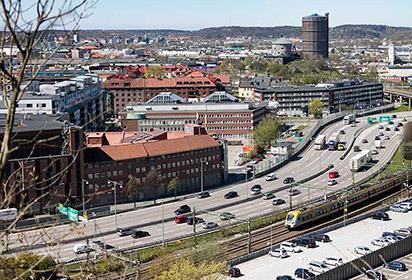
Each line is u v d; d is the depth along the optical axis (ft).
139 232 492.95
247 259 394.52
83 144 577.02
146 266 386.73
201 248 411.54
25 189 73.77
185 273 330.75
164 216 554.87
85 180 577.43
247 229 503.20
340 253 405.80
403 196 627.87
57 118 634.43
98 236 490.90
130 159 611.06
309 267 376.89
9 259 96.43
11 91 64.23
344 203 565.94
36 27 59.21
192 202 609.01
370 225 473.26
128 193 605.31
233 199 620.90
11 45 61.57
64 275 91.56
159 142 651.66
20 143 66.33
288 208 577.02
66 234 97.71
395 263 375.66
